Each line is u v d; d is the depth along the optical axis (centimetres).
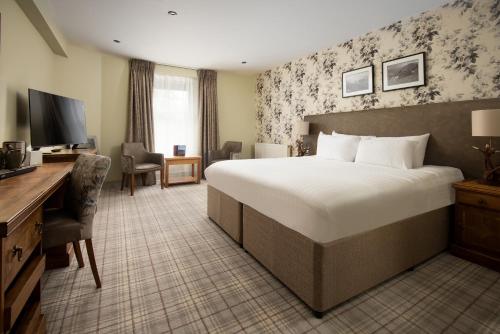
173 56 452
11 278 85
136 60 464
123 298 157
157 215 313
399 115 298
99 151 436
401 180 189
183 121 537
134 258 207
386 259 170
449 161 256
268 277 182
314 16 298
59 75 389
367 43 344
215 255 214
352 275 153
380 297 160
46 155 265
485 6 237
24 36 255
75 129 310
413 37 293
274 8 282
